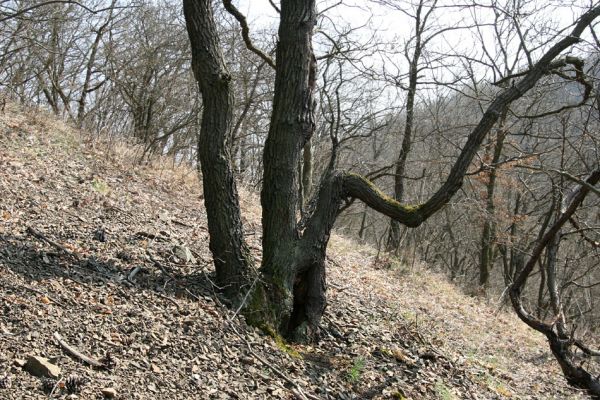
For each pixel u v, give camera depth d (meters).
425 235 24.92
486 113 6.15
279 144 6.31
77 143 10.81
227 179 6.22
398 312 9.09
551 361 10.03
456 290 14.82
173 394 4.50
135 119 15.75
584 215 12.33
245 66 15.31
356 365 6.12
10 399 3.80
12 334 4.44
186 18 6.03
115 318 5.17
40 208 7.14
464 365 7.69
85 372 4.31
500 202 17.50
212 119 6.12
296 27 6.12
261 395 4.94
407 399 5.92
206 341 5.38
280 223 6.41
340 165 19.91
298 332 6.47
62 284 5.43
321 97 12.15
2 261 5.43
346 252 12.45
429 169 17.80
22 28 12.20
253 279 6.25
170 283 6.23
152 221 8.26
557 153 12.18
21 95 12.04
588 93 6.92
